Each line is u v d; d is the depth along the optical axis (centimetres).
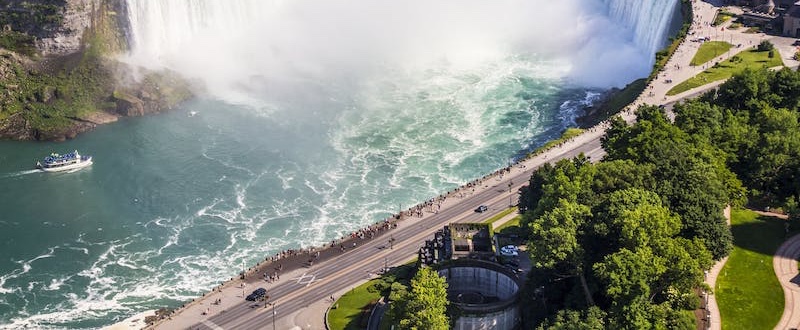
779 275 19925
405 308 19975
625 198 19688
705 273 19912
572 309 18862
